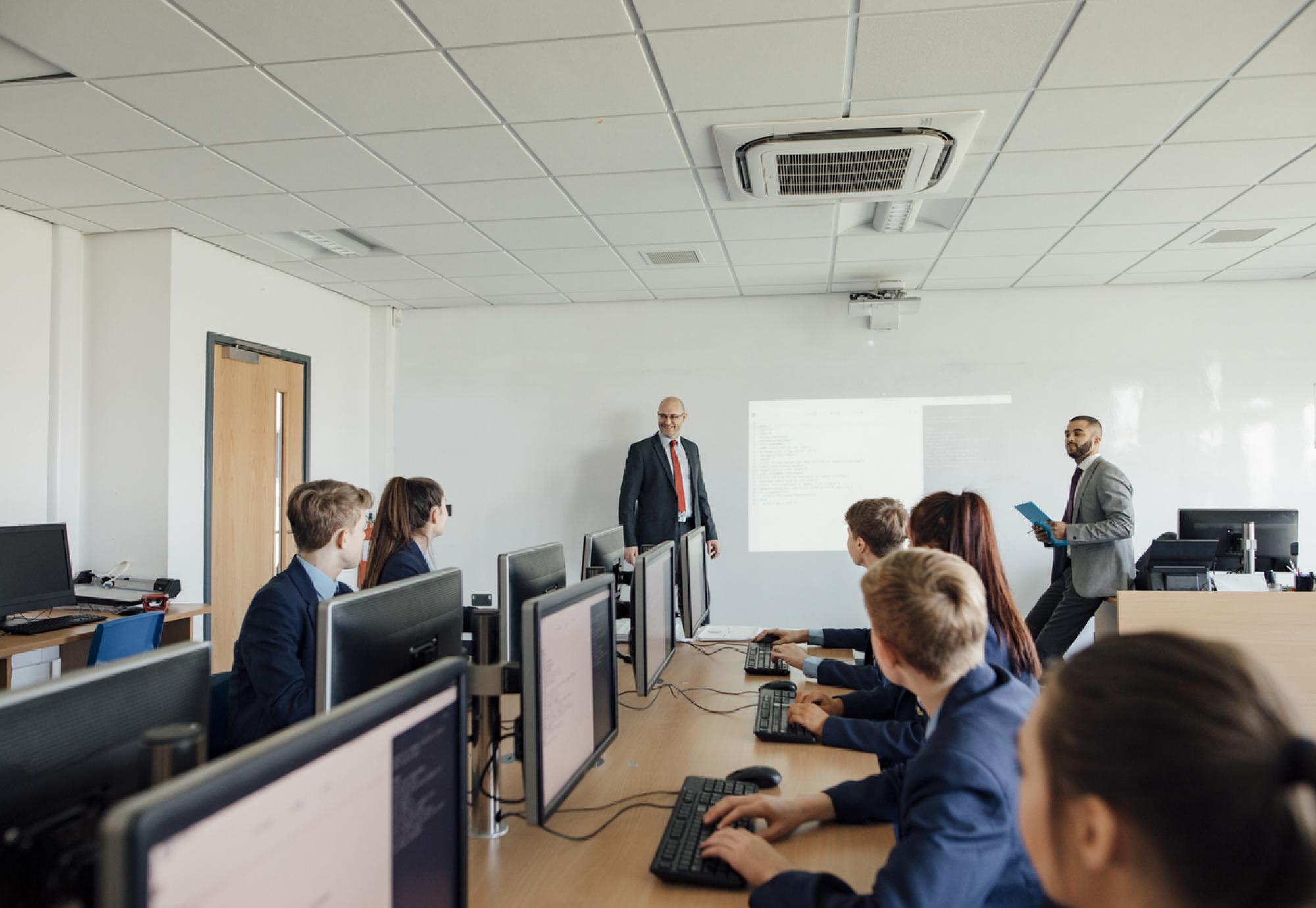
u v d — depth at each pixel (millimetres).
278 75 2557
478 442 5855
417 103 2750
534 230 4125
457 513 5852
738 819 1491
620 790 1712
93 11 2207
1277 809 448
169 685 1042
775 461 5547
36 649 3268
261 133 2984
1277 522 4227
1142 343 5215
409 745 860
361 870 771
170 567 4109
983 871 1090
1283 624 3090
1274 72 2518
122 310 4176
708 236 4230
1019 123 2883
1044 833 542
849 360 5500
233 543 4559
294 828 680
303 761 686
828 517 5492
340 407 5570
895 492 5430
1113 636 584
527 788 1249
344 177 3412
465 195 3637
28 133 2984
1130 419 5203
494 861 1404
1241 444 5105
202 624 4273
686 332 5672
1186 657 521
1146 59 2441
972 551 1809
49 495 4051
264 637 1966
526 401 5820
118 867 517
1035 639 4512
